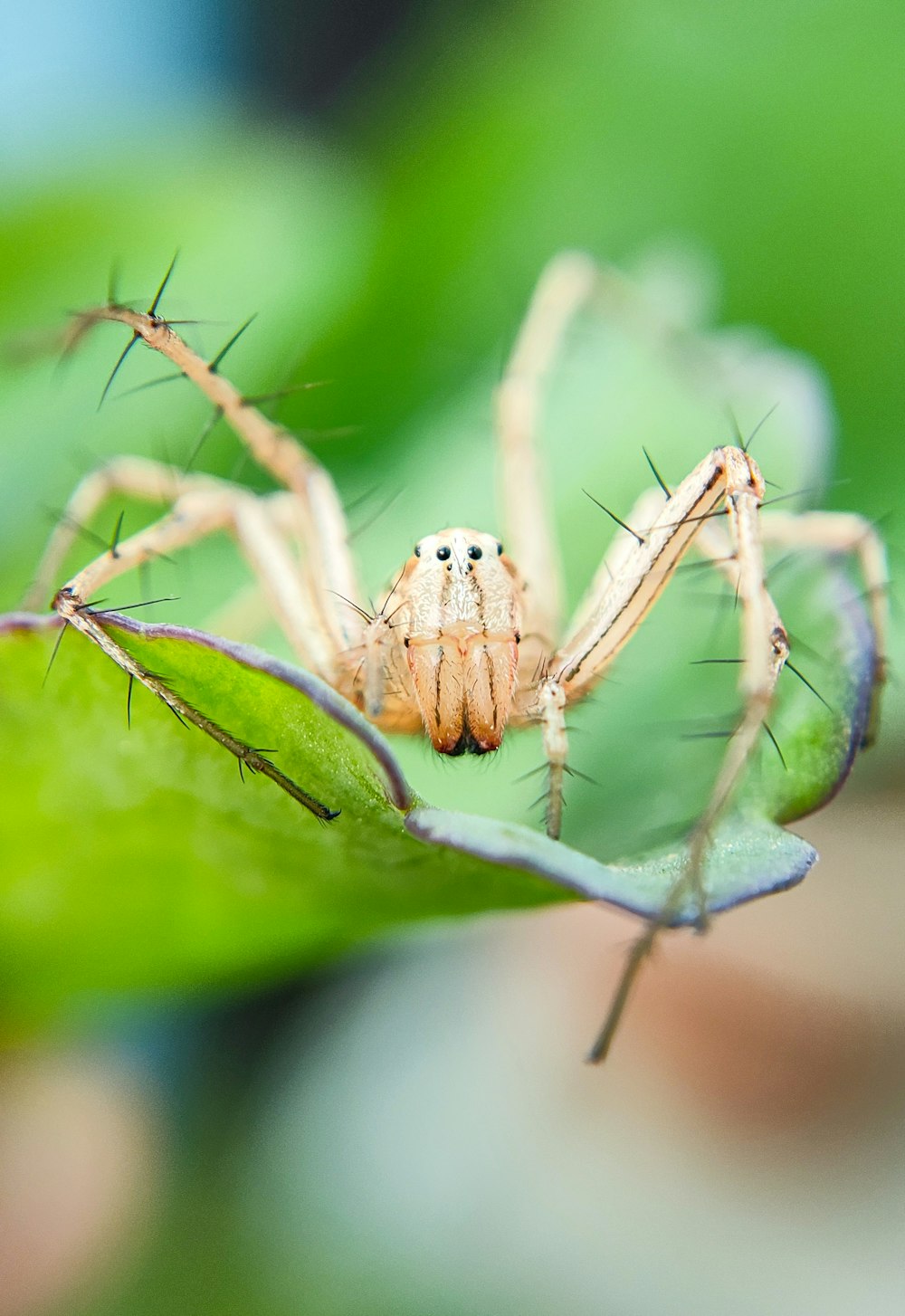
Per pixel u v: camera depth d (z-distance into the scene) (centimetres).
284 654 5
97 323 5
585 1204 5
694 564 5
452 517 5
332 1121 5
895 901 5
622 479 5
